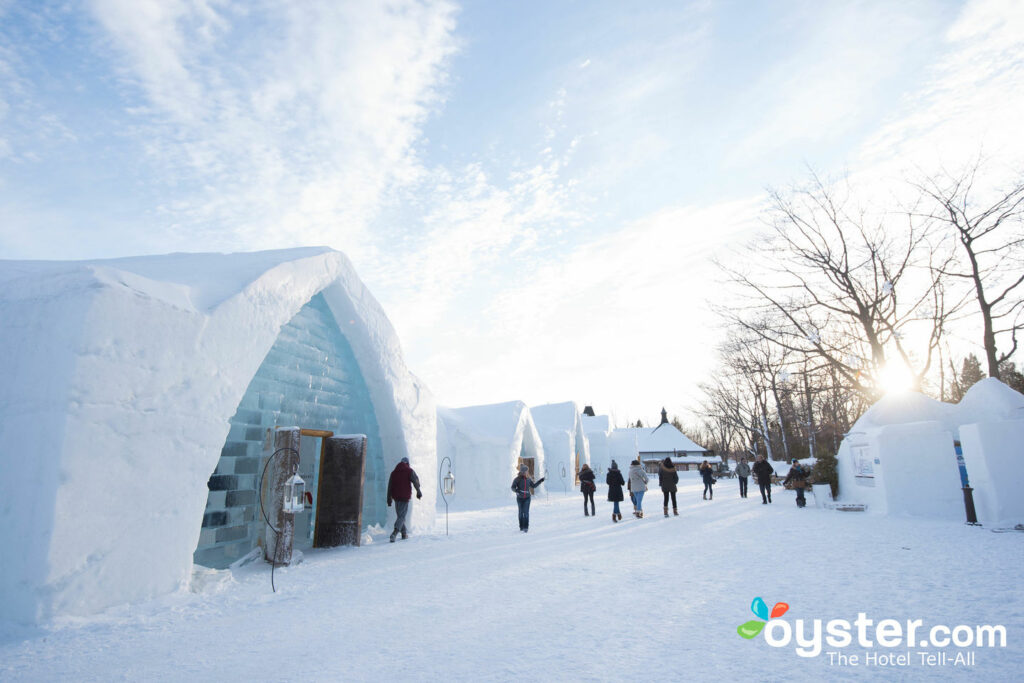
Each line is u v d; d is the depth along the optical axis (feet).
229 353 25.16
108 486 19.70
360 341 39.17
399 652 14.58
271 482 29.76
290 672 13.38
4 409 19.71
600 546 32.37
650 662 13.11
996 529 31.71
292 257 32.35
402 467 38.27
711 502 65.72
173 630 17.61
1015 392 48.29
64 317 19.75
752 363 115.65
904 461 43.29
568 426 123.13
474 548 33.53
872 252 79.41
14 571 18.02
